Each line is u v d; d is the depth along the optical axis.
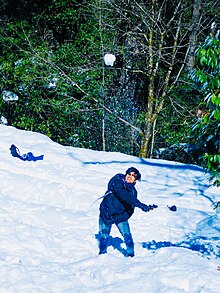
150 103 15.67
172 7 18.59
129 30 18.16
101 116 18.03
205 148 13.44
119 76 19.02
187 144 14.02
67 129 18.88
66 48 18.67
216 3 18.05
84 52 18.52
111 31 18.00
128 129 17.73
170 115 16.75
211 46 6.55
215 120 7.30
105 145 18.02
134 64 18.12
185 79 15.77
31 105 18.81
